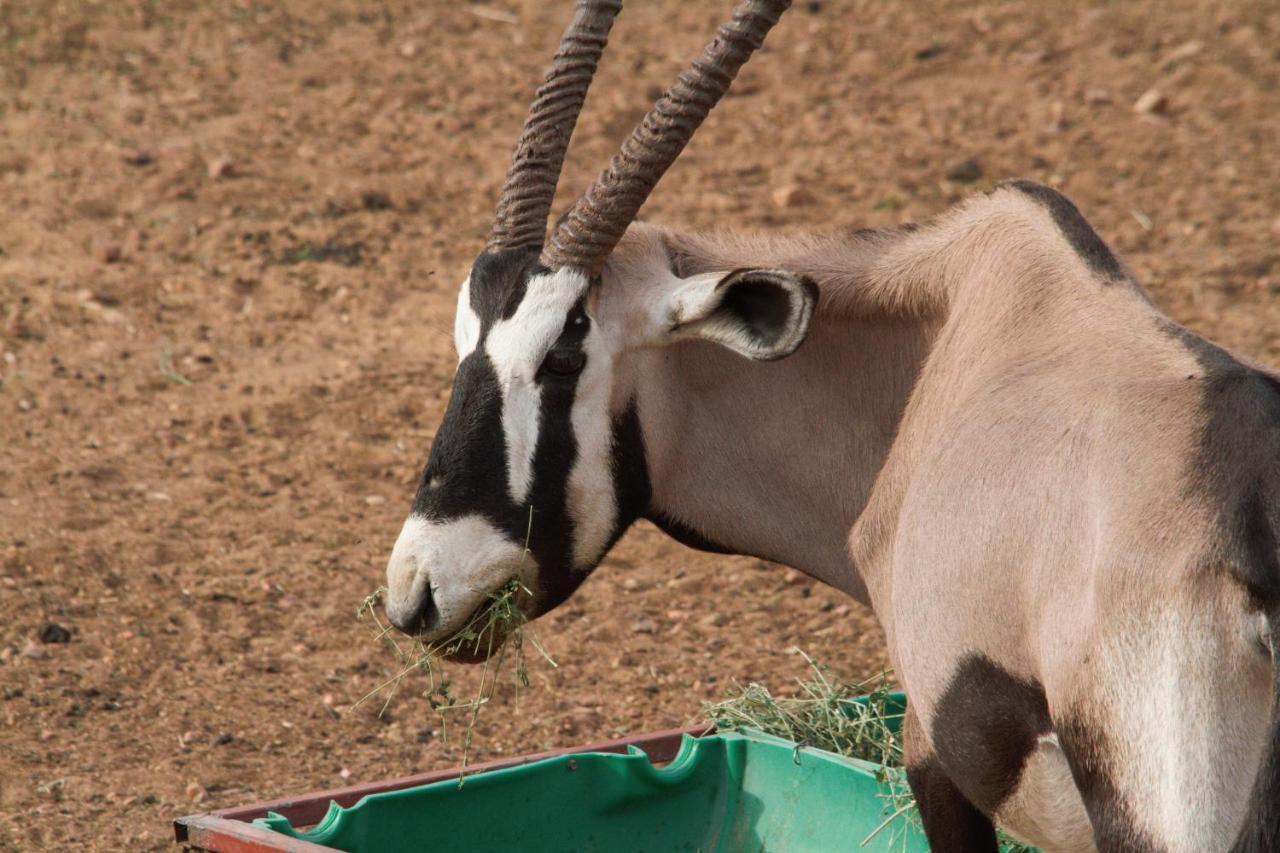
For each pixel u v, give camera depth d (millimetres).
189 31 49938
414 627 13938
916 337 14609
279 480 28891
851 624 24938
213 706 22188
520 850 17609
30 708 21750
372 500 28328
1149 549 10500
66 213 38875
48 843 18844
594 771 17984
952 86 46156
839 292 14680
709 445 15055
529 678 23281
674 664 23797
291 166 41594
